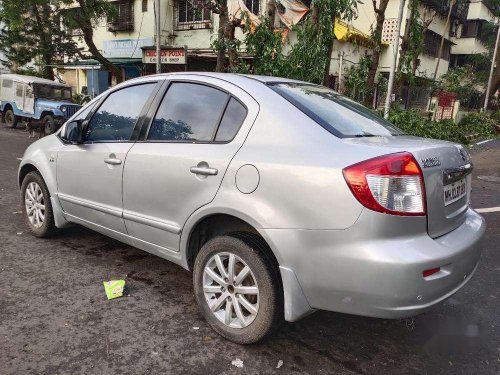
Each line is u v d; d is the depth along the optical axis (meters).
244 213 2.61
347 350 2.82
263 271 2.59
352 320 3.20
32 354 2.61
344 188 2.28
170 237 3.14
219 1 9.53
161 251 3.27
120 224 3.54
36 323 2.95
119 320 3.04
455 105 22.91
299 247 2.42
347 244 2.28
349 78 10.11
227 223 3.00
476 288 3.87
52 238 4.57
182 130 3.16
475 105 30.78
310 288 2.43
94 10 18.30
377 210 2.22
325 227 2.33
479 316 3.36
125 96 3.70
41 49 21.95
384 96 12.44
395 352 2.82
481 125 21.83
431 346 2.91
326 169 2.36
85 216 3.90
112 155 3.52
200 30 19.86
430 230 2.41
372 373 2.59
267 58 9.09
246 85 2.96
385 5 9.34
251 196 2.61
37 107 15.84
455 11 30.30
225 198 2.71
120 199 3.48
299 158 2.49
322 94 3.25
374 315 2.29
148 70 21.23
